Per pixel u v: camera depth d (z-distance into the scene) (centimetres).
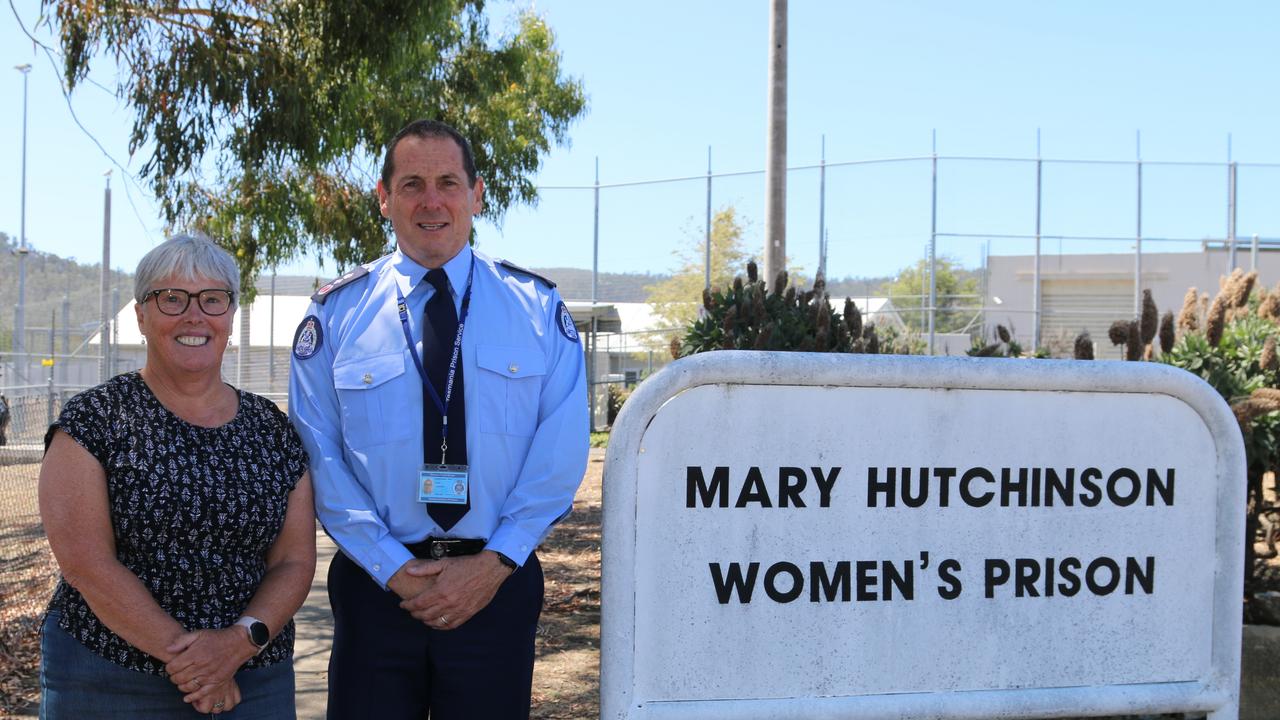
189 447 240
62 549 227
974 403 198
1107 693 201
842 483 193
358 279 269
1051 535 201
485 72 1205
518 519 250
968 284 2377
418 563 243
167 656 229
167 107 798
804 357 190
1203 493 206
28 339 2794
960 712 196
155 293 241
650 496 187
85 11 759
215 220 1054
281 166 979
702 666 189
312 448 256
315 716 412
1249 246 2266
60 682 236
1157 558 205
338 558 260
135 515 232
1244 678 371
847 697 193
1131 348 438
